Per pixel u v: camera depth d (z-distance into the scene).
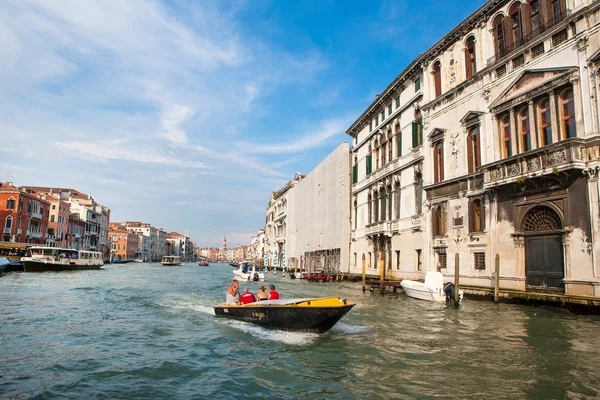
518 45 16.77
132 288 24.75
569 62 14.20
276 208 73.75
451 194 20.11
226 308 13.04
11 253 43.50
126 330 11.25
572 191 13.73
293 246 56.94
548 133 15.02
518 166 15.22
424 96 23.05
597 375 6.93
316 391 6.50
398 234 25.95
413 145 24.14
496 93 17.59
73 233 69.31
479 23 19.05
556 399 5.92
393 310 14.65
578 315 12.88
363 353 8.68
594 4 13.31
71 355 8.58
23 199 51.66
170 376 7.28
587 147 13.19
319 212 43.44
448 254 20.12
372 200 31.08
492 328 11.08
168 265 95.69
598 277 12.70
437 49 21.98
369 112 31.86
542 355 8.21
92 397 6.23
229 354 8.74
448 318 12.83
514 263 16.06
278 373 7.42
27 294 19.61
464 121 19.42
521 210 15.80
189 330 11.29
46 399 6.12
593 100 13.22
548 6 15.34
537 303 14.60
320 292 22.94
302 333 10.68
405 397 6.16
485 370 7.34
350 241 36.31
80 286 25.03
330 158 40.34
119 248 112.06
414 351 8.77
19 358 8.30
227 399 6.20
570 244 13.70
